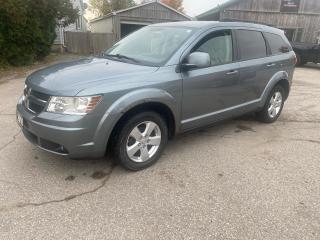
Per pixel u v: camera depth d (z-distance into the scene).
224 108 4.93
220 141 5.12
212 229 2.98
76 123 3.36
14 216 3.05
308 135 5.59
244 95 5.23
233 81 4.89
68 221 3.02
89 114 3.39
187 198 3.46
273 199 3.51
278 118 6.59
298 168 4.29
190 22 4.98
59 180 3.73
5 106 6.82
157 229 2.95
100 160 4.25
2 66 12.70
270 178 3.98
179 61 4.18
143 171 4.03
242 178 3.95
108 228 2.94
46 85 3.59
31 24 13.86
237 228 3.00
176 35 4.56
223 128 5.78
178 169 4.11
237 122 6.17
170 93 4.03
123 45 5.03
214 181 3.84
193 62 4.08
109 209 3.22
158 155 4.21
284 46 6.18
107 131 3.54
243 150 4.80
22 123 3.82
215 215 3.18
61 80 3.64
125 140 3.79
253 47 5.38
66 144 3.40
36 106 3.64
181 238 2.85
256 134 5.52
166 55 4.25
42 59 16.23
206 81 4.45
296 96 8.87
